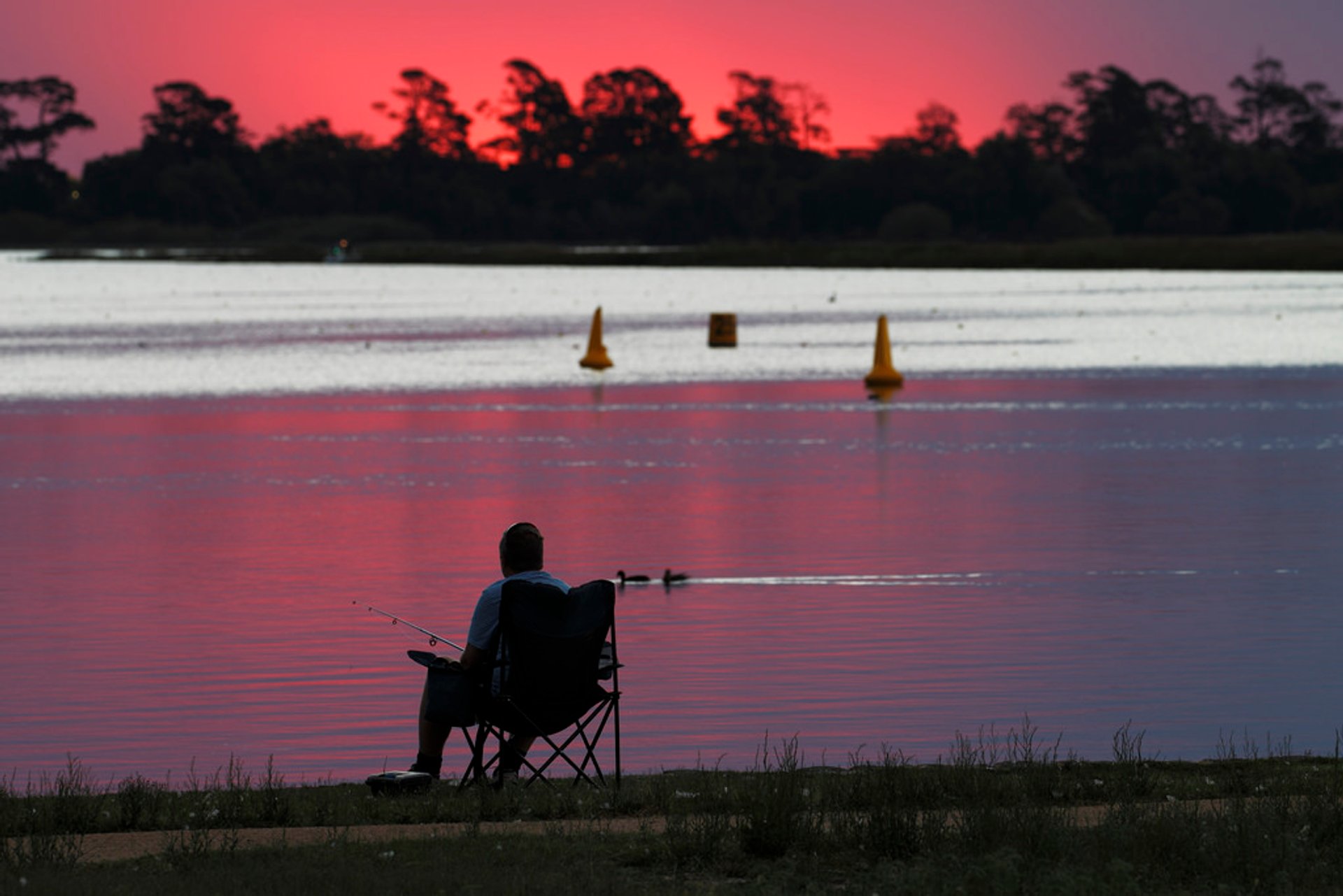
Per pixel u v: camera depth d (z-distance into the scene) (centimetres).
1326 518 6162
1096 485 7081
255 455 8281
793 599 4875
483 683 3019
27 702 3781
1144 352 14838
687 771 3130
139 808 2767
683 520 6250
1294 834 2428
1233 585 4991
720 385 11969
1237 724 3544
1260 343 15800
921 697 3784
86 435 9156
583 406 10562
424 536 5953
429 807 2814
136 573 5300
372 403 10875
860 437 8850
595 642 2986
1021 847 2436
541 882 2292
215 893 2233
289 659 4184
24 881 2273
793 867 2430
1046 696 3784
